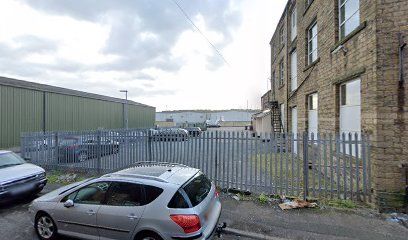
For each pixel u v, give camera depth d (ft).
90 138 32.37
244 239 15.70
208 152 25.38
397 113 18.22
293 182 22.07
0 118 60.18
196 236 12.09
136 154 29.60
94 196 14.49
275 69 72.90
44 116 74.13
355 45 22.40
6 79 76.69
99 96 119.14
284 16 57.16
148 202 13.05
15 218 19.38
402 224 16.76
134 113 138.21
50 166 34.30
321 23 31.60
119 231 13.38
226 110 307.78
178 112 307.99
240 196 22.70
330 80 28.55
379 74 18.66
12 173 22.08
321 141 21.15
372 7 19.34
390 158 18.38
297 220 17.75
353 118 23.98
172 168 16.21
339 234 15.67
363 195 19.97
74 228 14.69
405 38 18.02
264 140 22.89
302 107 40.16
